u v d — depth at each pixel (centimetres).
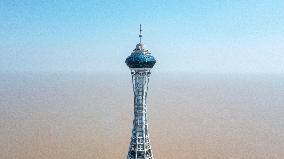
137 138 12731
